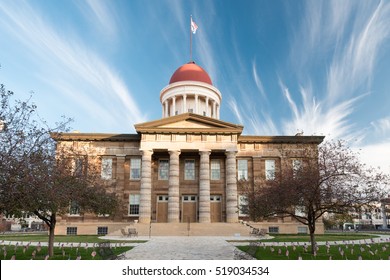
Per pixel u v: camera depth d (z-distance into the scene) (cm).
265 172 4728
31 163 1481
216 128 4491
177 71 6341
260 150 4806
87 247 2448
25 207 1562
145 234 3909
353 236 3997
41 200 1662
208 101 6028
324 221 4628
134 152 4775
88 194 2331
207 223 4066
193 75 6134
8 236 4178
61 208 2067
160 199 4694
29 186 1423
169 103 6022
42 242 3077
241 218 4600
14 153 1422
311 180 2058
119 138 4766
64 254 2109
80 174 2283
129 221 4559
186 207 4669
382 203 2145
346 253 2159
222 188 4703
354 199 2031
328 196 2053
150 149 4459
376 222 10744
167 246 2623
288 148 4797
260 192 2577
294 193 2094
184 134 4509
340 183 2069
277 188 2206
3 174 1333
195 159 4819
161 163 4806
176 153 4453
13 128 1486
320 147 2283
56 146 1962
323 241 3120
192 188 4709
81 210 2508
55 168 1805
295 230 4594
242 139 4797
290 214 2283
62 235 4338
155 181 4712
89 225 4534
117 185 4631
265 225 4612
